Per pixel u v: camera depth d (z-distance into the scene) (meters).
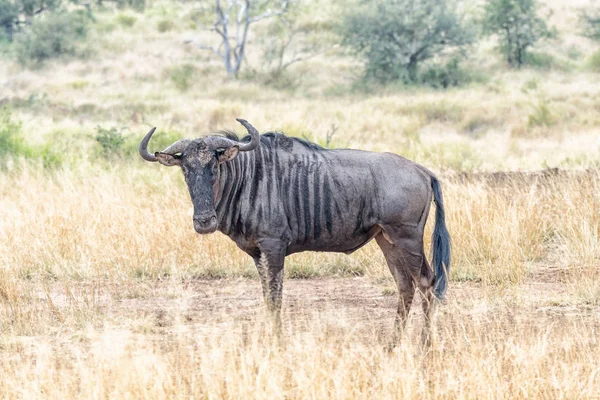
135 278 34.06
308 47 142.75
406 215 25.38
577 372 20.81
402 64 123.50
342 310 28.95
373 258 35.56
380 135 80.38
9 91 114.00
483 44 144.25
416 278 25.58
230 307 30.00
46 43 138.75
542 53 132.88
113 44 145.25
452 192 40.09
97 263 34.75
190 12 163.75
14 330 26.73
